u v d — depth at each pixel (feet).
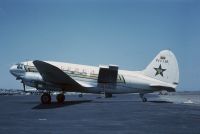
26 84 95.14
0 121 53.98
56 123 51.31
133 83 106.22
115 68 104.17
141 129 44.73
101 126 47.85
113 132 41.70
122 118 59.57
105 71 104.73
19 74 103.96
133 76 107.14
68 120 55.83
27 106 94.22
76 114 66.59
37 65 86.48
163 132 41.83
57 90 97.45
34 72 102.22
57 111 74.02
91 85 104.68
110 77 105.19
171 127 47.01
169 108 86.38
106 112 71.87
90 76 104.88
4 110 77.82
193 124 50.83
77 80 105.19
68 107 86.33
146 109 81.82
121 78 105.70
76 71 105.81
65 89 100.07
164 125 49.44
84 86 101.91
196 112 73.51
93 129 44.42
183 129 44.75
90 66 107.04
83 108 83.10
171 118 60.08
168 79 108.37
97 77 104.58
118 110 77.66
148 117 61.77
